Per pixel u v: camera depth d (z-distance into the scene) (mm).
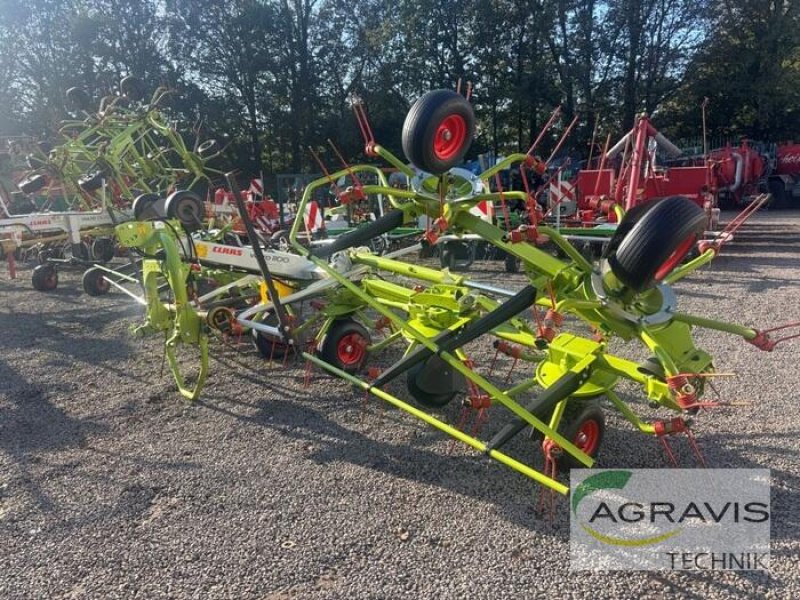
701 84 29266
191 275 6109
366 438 4383
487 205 5766
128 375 5848
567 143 29953
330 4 33594
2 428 4688
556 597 2771
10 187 14547
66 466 4055
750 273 9906
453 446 4227
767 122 29859
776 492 3557
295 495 3633
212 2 32688
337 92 33938
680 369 3537
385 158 4012
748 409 4637
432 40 30188
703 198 11453
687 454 4004
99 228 9805
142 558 3082
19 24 33625
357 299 5422
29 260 14133
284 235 7688
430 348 3770
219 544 3182
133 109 11289
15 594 2842
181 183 11414
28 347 6926
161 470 3971
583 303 3332
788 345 6148
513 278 10102
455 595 2783
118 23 33438
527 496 3584
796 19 28078
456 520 3361
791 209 23016
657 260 2904
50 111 32250
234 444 4328
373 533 3248
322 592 2812
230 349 6535
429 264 11664
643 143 8562
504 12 28891
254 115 33500
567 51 29656
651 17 29516
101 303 9297
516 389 4070
